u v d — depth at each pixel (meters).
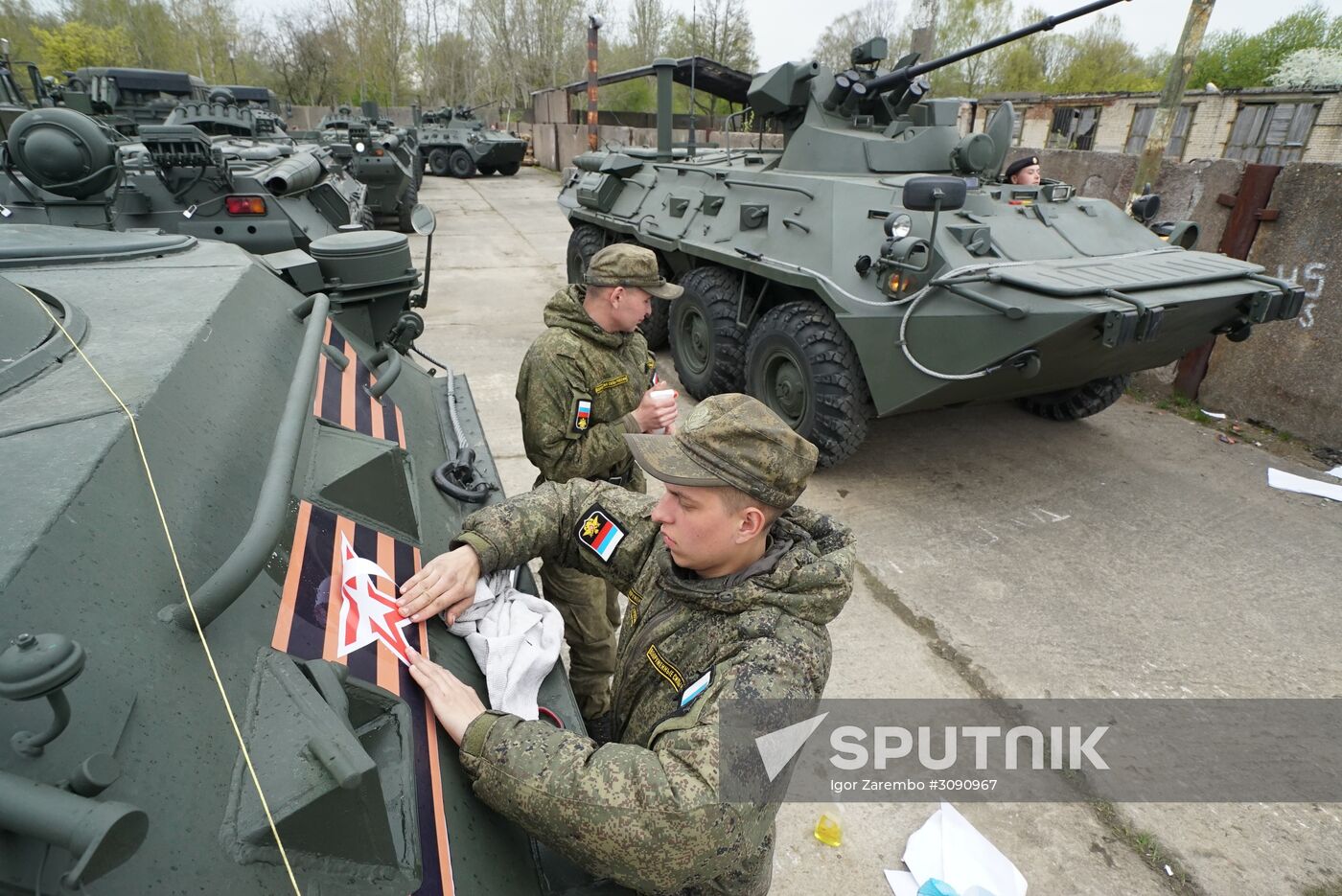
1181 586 3.71
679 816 1.02
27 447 1.03
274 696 0.97
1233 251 5.70
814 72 5.47
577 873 1.26
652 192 6.71
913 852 2.35
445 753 1.19
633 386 2.40
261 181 5.68
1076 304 3.45
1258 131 15.61
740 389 5.73
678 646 1.28
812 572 1.21
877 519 4.27
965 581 3.72
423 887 0.96
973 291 3.69
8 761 0.70
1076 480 4.77
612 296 2.22
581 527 1.57
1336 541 4.12
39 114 3.29
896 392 4.10
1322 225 5.18
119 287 1.81
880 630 3.36
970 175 5.15
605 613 2.38
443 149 21.77
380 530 1.54
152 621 0.92
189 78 11.53
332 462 1.57
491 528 1.52
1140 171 6.19
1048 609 3.53
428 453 2.14
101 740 0.76
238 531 1.18
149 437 1.14
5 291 1.36
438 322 7.71
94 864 0.62
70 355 1.35
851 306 4.15
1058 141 18.61
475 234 12.84
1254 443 5.41
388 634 1.28
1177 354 4.46
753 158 6.29
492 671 1.38
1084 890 2.27
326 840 0.88
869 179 4.86
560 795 1.06
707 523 1.20
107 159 3.44
